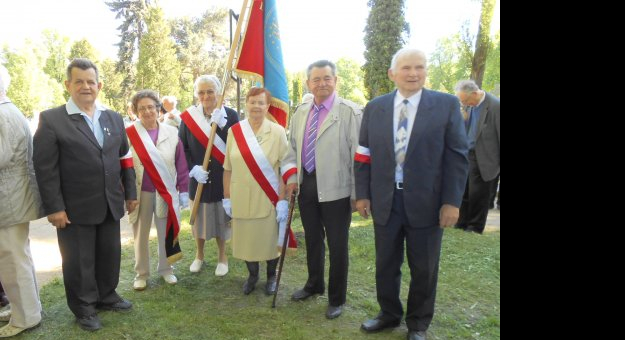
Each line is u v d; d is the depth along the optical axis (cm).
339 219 280
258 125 317
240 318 289
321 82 275
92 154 262
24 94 3161
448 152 232
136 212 333
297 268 388
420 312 248
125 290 338
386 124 242
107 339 262
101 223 278
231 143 318
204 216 359
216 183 356
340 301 290
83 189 260
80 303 269
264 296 327
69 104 262
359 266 388
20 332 265
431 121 229
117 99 2761
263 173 305
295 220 529
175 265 397
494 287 339
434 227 238
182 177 347
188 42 2941
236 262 403
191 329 275
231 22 440
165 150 338
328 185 273
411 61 229
